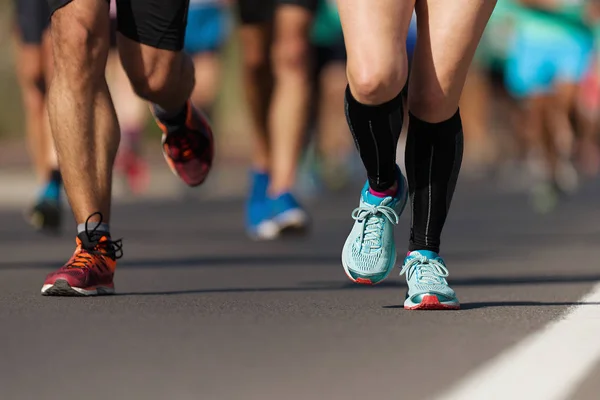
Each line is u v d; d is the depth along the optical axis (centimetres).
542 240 1972
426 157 1014
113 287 1122
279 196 1942
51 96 1085
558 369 734
